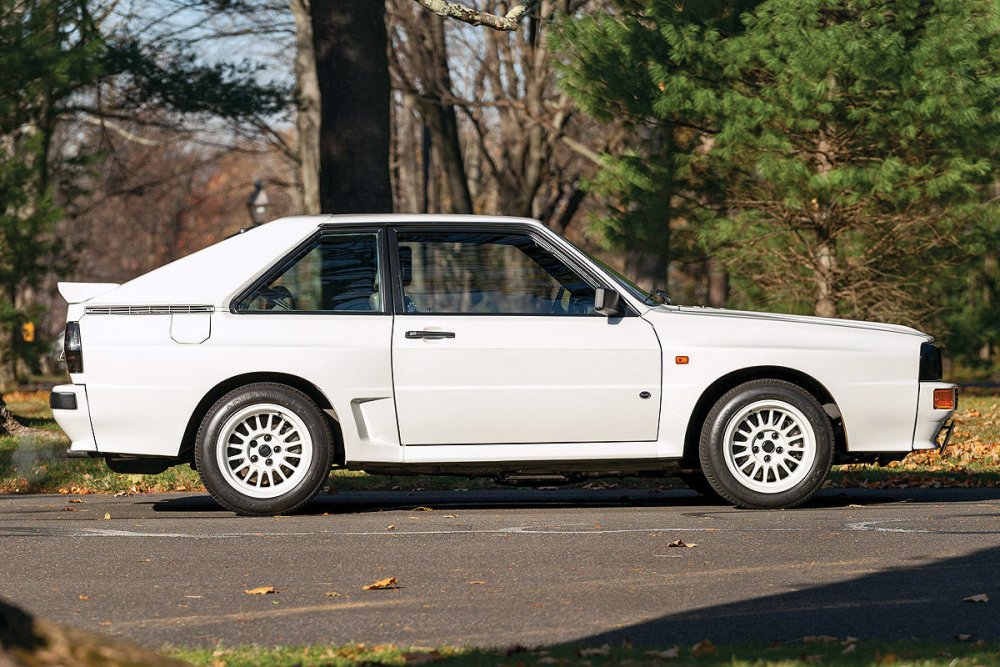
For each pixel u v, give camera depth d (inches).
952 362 1585.9
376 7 1104.2
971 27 1083.3
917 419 603.5
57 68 1238.3
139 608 386.6
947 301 1428.4
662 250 1258.6
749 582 422.9
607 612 378.6
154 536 521.7
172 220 3622.0
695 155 1217.4
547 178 2337.6
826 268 1261.1
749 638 344.8
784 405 592.7
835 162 1172.5
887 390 600.1
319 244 592.7
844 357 599.2
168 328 580.1
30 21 1272.1
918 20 1137.4
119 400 577.6
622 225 1246.3
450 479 745.0
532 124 2001.7
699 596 401.1
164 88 1855.3
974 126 1103.0
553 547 492.1
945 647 320.8
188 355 576.7
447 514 594.6
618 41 1176.8
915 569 444.1
